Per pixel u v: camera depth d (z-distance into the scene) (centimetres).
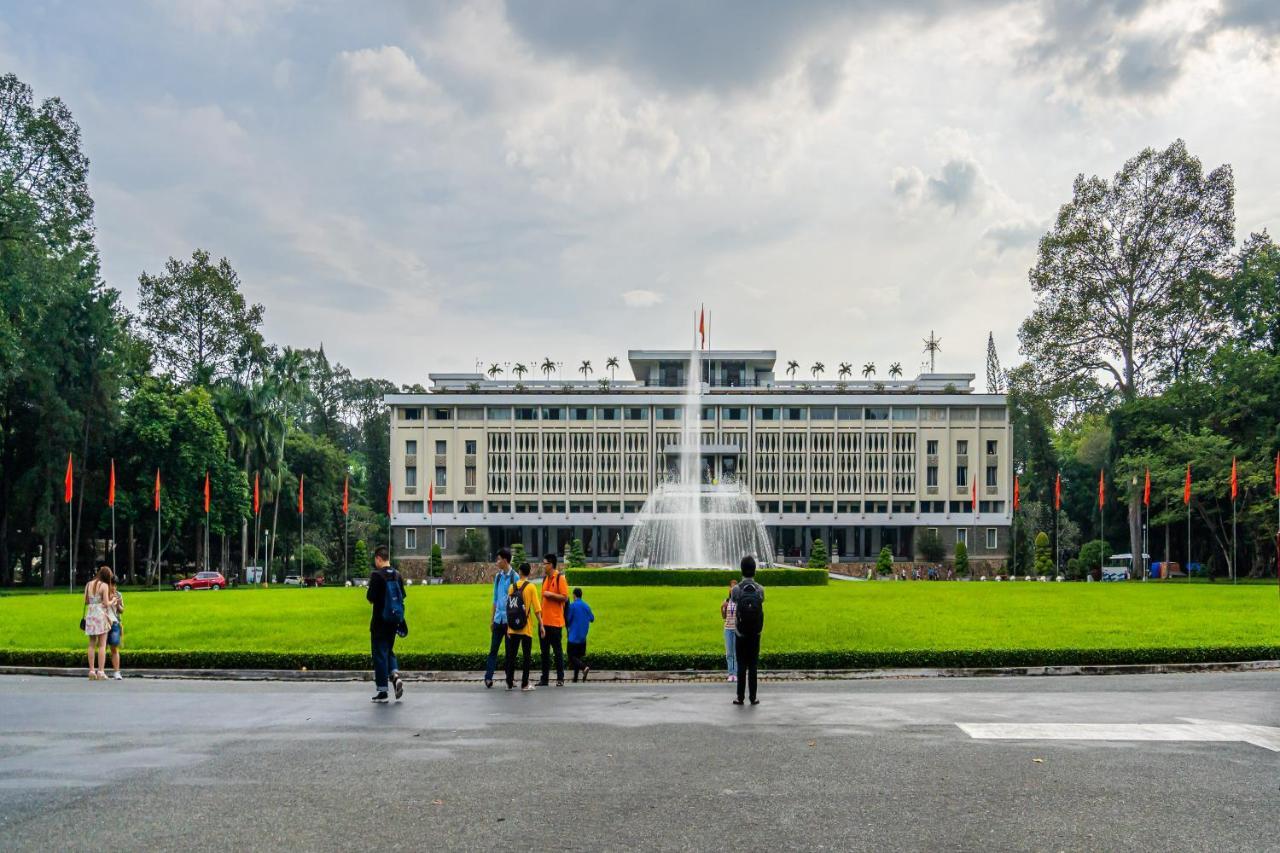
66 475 6862
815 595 4591
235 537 9900
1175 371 7669
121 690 2008
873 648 2519
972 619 3262
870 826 967
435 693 1930
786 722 1526
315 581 9312
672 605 3847
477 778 1149
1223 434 7569
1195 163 7375
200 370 8762
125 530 8288
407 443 12825
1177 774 1177
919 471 12588
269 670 2361
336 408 14512
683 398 12681
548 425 12812
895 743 1353
